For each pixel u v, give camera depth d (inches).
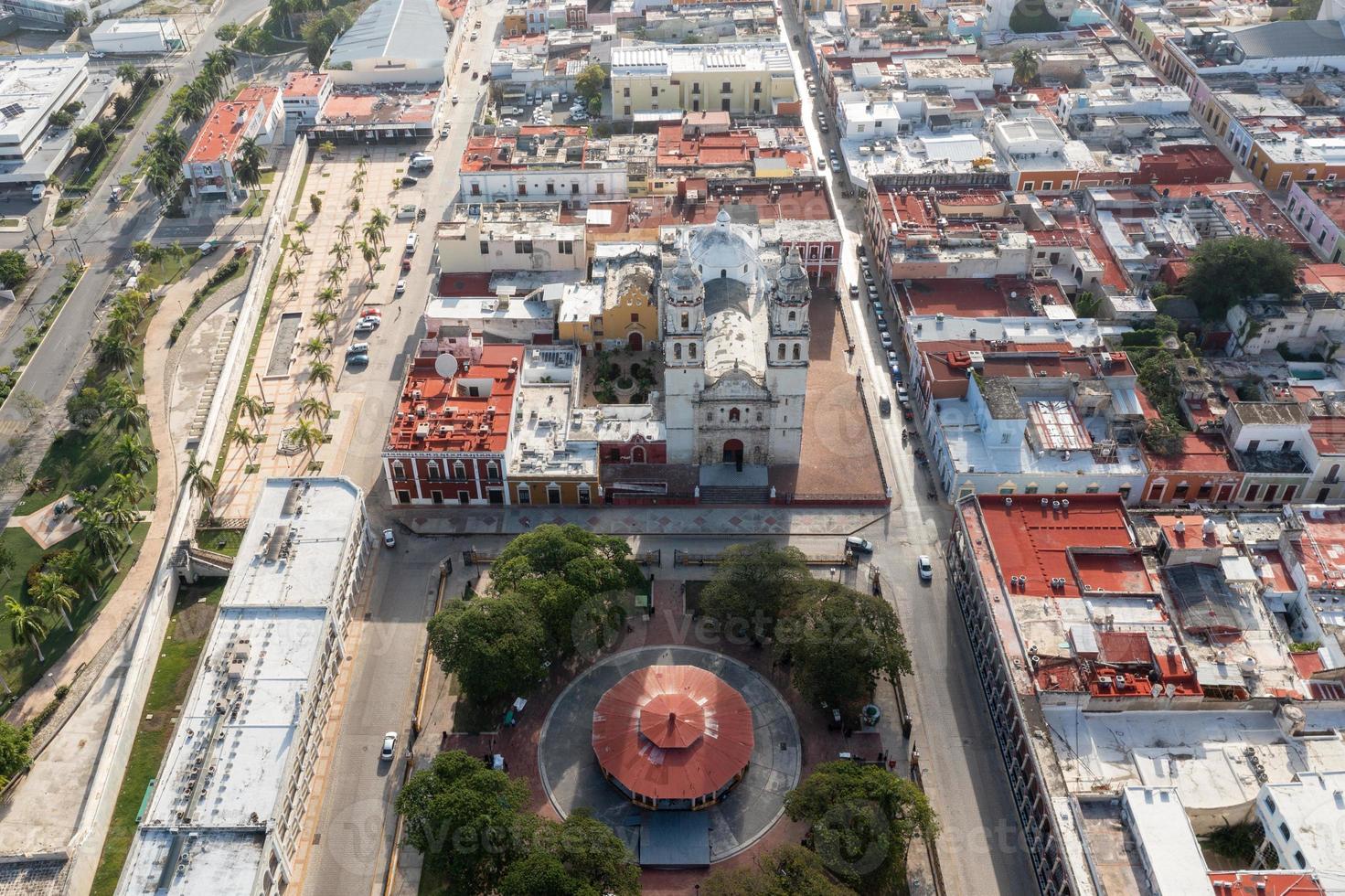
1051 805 5241.1
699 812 5733.3
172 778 5472.4
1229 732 5649.6
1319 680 5841.5
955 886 5442.9
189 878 5078.7
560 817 5723.4
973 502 6924.2
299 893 5413.4
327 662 6264.8
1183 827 5039.4
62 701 6348.4
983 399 7647.6
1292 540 6628.9
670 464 7864.2
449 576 7101.4
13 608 6338.6
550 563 6486.2
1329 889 4808.1
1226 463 7421.3
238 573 6555.1
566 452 7672.2
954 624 6766.7
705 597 6417.3
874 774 5383.9
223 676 5944.9
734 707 6038.4
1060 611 6186.0
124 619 6830.7
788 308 7042.3
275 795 5383.9
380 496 7711.6
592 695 6363.2
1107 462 7431.1
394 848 5565.9
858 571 7126.0
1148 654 5880.9
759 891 4869.6
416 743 6097.4
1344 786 5201.8
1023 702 5698.8
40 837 5674.2
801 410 7583.7
